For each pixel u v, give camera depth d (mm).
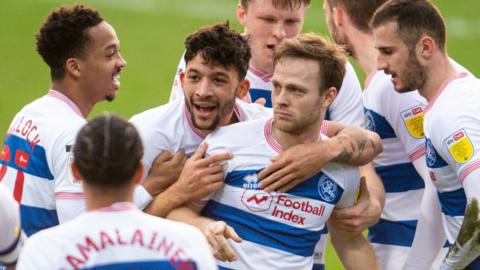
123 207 9953
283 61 12773
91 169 9766
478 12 44219
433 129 13734
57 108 13578
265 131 13117
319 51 12719
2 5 42750
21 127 13602
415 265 15281
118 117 10039
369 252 14148
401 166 16312
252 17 16109
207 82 12914
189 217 12859
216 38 12875
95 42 13719
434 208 15117
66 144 13000
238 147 13062
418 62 13812
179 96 15555
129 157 9828
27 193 13312
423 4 13812
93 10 13867
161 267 9820
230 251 11906
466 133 13289
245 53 13117
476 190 13180
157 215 13164
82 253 9719
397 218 16578
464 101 13523
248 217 13000
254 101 16375
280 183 12836
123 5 44719
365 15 16109
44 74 36156
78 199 12875
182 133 13555
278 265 12961
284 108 12688
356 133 13383
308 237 13164
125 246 9812
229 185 13086
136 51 39438
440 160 13930
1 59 37281
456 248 13531
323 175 13141
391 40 13859
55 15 13734
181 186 13000
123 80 36125
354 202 13695
